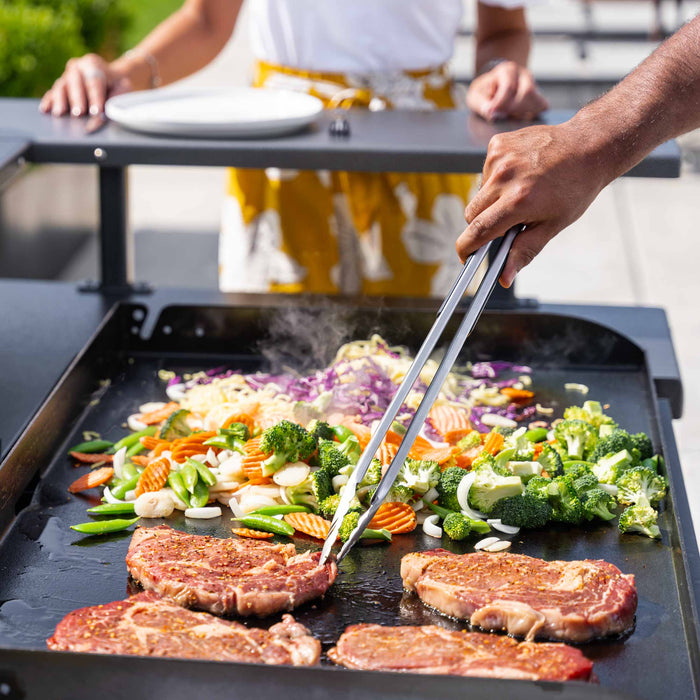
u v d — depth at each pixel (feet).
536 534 5.63
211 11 9.75
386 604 4.95
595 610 4.63
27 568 5.22
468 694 3.73
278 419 6.44
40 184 17.11
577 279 18.34
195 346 8.02
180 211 21.38
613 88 5.21
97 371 7.43
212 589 4.79
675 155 7.27
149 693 3.83
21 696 3.87
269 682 3.79
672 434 6.78
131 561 5.05
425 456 6.12
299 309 7.92
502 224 4.86
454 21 9.20
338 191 9.07
